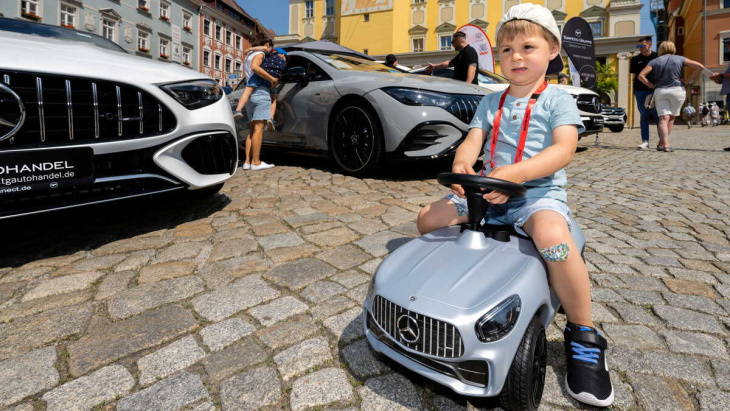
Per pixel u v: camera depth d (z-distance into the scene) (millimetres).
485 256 1093
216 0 37750
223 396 1146
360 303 1622
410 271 1081
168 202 3080
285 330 1449
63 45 2145
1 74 1713
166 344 1379
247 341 1392
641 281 1845
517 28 1289
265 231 2447
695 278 1872
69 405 1118
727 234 2457
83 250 2178
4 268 1961
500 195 1119
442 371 993
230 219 2688
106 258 2070
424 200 3074
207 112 2449
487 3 29859
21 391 1168
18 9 22078
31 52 1858
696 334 1432
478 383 966
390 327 1052
